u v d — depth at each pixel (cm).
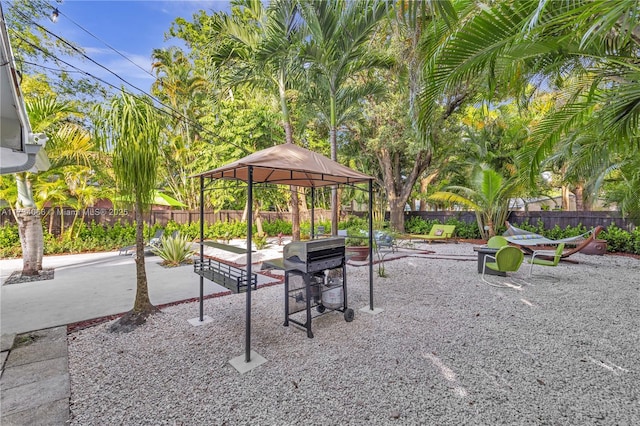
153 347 292
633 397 208
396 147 1120
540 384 225
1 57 249
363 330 330
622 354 271
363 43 595
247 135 1077
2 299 454
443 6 170
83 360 267
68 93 1052
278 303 427
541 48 289
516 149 1159
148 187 346
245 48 718
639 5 181
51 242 927
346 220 1470
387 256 820
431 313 383
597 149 484
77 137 583
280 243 1104
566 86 410
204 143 1202
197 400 211
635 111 335
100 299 452
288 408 201
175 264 742
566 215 1000
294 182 470
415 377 236
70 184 814
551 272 619
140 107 341
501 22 256
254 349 287
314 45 596
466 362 259
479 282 544
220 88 862
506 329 330
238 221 1349
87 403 207
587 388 220
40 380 235
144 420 190
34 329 336
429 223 1335
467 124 1305
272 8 610
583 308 398
